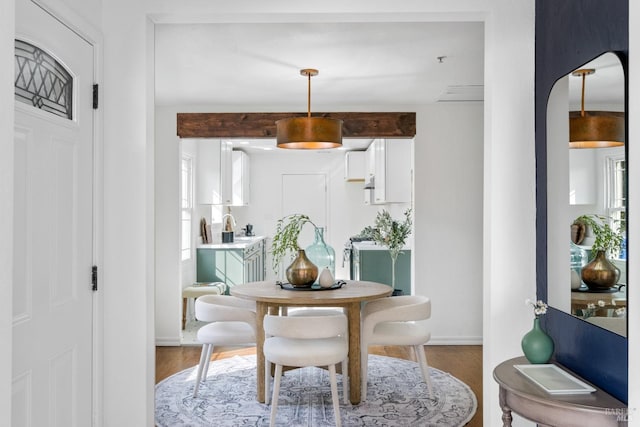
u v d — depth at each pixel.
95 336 2.47
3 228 1.23
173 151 5.51
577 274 2.18
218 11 2.57
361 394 3.86
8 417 1.24
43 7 2.03
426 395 3.98
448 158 5.51
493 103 2.62
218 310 3.81
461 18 2.68
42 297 2.04
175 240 5.52
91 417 2.46
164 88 4.80
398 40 3.56
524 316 2.62
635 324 1.44
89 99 2.44
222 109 5.54
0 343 1.21
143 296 2.55
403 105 5.48
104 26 2.58
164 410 3.68
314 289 3.97
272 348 3.35
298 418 3.52
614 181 1.89
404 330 3.94
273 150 9.18
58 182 2.16
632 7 1.46
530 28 2.61
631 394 1.45
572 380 2.00
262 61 4.02
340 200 9.63
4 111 1.23
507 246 2.62
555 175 2.39
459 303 5.55
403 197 6.21
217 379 4.39
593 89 2.06
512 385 1.97
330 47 3.71
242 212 9.62
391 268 6.31
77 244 2.31
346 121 5.49
